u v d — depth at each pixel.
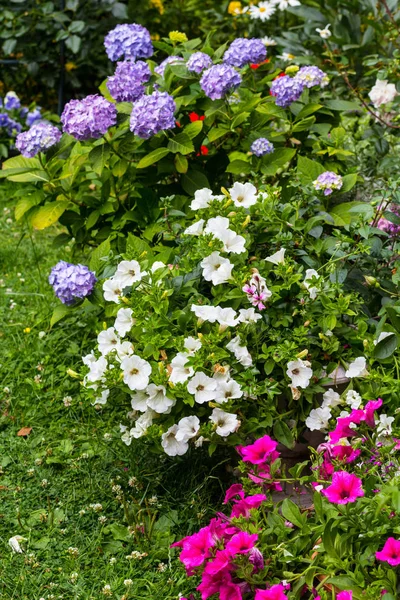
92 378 3.06
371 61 4.70
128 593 2.67
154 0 7.72
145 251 3.13
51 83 7.34
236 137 4.00
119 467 3.31
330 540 2.31
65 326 4.32
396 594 2.20
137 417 3.18
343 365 3.08
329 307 2.96
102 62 7.60
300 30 5.88
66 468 3.34
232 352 2.97
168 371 2.92
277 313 3.07
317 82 4.03
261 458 2.65
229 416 2.88
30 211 4.11
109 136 3.92
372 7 5.47
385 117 4.91
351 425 2.56
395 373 3.07
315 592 2.41
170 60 4.02
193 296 3.09
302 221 3.27
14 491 3.19
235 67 4.03
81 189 4.03
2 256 5.19
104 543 2.92
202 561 2.40
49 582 2.75
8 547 2.90
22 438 3.52
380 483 2.46
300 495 2.88
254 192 3.31
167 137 3.77
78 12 7.23
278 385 2.98
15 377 3.93
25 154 3.83
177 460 3.22
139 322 2.97
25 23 7.25
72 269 3.39
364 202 3.85
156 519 3.07
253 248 3.28
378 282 3.18
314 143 4.08
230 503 3.04
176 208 3.77
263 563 2.40
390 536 2.32
